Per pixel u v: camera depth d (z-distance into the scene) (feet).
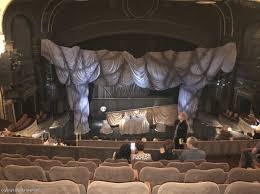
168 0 51.01
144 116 60.64
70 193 12.37
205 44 57.88
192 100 59.00
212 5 55.31
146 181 16.43
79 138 57.31
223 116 57.77
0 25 40.42
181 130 31.68
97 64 56.75
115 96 64.39
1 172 16.62
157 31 57.06
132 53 60.75
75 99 57.77
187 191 12.19
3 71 44.39
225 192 12.89
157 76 57.41
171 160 22.90
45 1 52.80
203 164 19.71
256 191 12.63
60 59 54.90
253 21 52.85
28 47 53.16
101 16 56.54
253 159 24.80
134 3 55.77
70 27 56.75
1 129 41.83
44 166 19.72
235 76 58.08
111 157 28.55
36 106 55.83
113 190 12.35
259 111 52.47
